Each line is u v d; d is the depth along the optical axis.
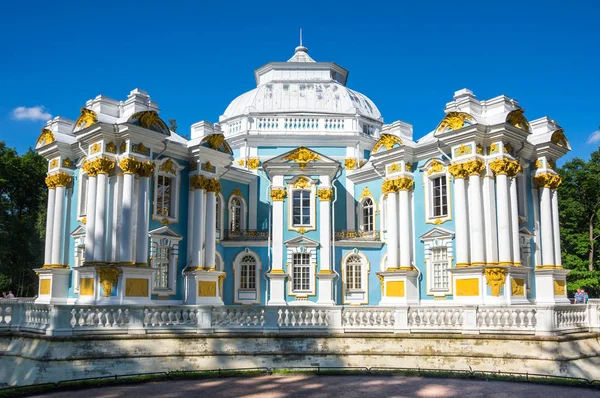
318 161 37.50
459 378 20.77
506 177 29.78
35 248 56.88
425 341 24.28
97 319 22.95
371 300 37.03
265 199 40.50
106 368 22.25
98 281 27.73
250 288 37.25
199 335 23.84
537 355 22.73
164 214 31.80
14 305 24.05
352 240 37.72
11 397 17.53
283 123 42.56
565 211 52.44
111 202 29.08
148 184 29.89
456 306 24.58
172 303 31.22
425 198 33.44
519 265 29.47
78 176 33.31
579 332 24.64
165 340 23.42
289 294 36.50
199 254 32.28
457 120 30.58
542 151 33.34
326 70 47.69
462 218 30.11
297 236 37.06
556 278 32.50
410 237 33.75
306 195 37.91
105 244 28.69
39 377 21.05
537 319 23.33
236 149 42.84
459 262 30.02
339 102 45.03
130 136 29.16
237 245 37.59
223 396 17.28
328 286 36.41
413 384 19.36
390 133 34.97
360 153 42.09
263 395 17.39
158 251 31.28
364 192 39.81
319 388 18.55
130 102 29.88
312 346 24.34
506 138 30.08
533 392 18.00
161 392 18.05
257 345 24.19
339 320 25.00
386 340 24.44
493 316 24.14
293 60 50.69
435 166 32.94
